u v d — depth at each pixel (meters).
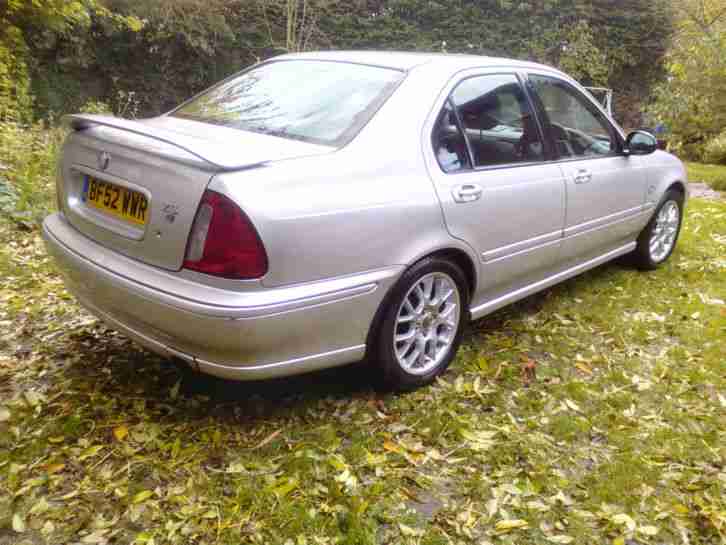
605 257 4.61
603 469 2.69
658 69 17.62
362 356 2.94
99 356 3.43
